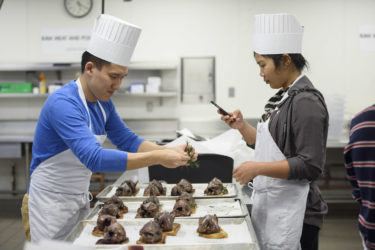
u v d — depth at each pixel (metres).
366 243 1.16
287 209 1.49
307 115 1.36
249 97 4.79
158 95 4.47
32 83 4.74
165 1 4.71
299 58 1.51
